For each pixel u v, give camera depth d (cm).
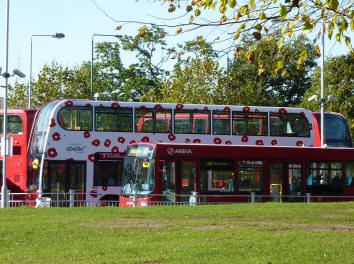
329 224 2748
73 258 2038
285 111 4716
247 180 4200
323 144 5116
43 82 8350
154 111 4522
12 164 4812
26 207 3500
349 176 4462
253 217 3008
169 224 2780
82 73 8656
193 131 4544
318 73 8944
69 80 8512
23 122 4850
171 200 4019
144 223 2830
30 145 4509
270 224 2750
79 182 4384
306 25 1567
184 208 3356
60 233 2550
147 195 3909
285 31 1611
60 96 8350
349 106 8525
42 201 3869
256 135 4625
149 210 3284
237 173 4175
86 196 4372
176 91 7612
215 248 2105
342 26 1550
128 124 4478
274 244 2166
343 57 8619
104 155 4419
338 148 4462
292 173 4322
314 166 4381
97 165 4406
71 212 3231
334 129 5322
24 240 2412
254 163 4231
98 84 9744
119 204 4169
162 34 1688
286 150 4319
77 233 2550
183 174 4075
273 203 3603
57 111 4416
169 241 2319
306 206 3438
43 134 4425
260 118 4653
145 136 4484
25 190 4769
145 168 4084
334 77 8625
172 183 4047
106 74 9856
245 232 2480
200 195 3859
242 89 9231
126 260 1955
